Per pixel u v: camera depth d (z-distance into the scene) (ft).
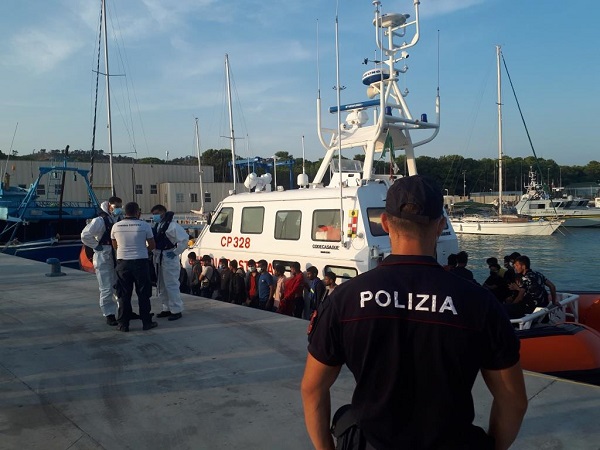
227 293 28.68
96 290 29.25
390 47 30.94
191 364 15.87
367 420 4.94
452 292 4.83
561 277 58.29
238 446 10.70
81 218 54.85
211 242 32.09
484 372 5.08
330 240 25.22
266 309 26.55
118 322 20.26
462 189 306.76
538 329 17.85
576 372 16.48
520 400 4.99
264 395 13.37
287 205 27.48
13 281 32.71
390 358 4.79
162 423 11.81
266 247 28.43
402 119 29.14
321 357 5.22
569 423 11.28
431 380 4.72
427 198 5.20
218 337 18.79
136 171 131.34
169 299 21.53
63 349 17.65
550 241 100.32
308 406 5.44
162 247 21.56
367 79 31.53
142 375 14.97
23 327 20.76
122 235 19.56
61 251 50.21
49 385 14.26
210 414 12.25
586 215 144.25
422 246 5.25
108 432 11.39
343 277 24.59
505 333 4.79
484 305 4.78
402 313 4.80
